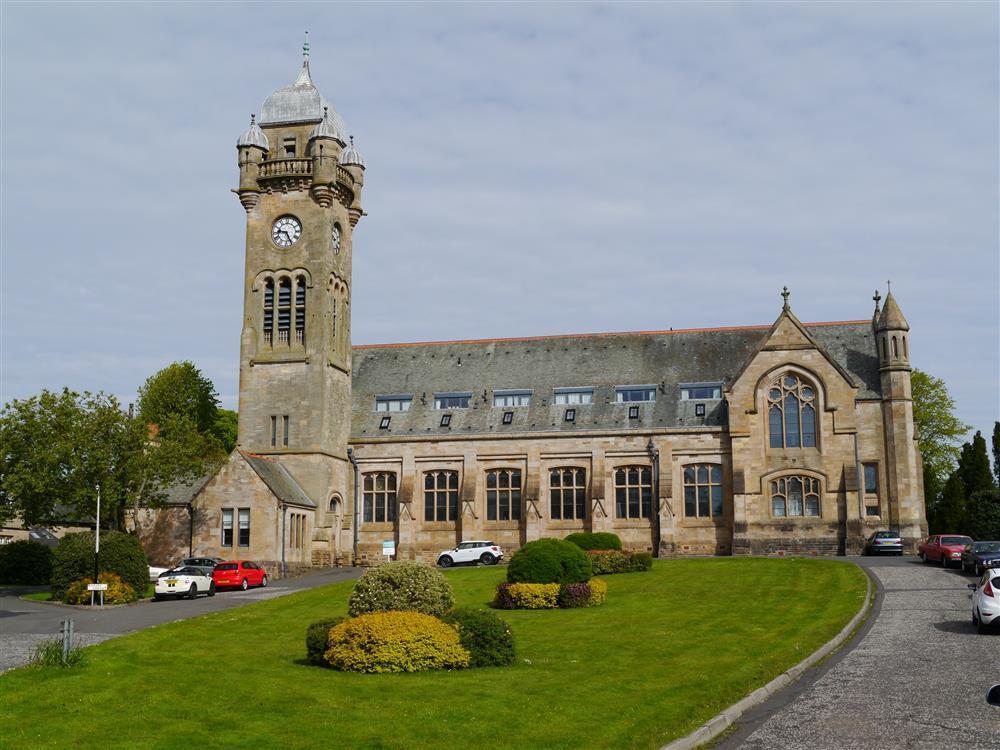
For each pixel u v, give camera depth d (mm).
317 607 42094
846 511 64812
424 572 28172
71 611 43344
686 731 18562
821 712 20172
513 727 19141
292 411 68438
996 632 29953
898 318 66812
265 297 70562
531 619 37125
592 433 69500
